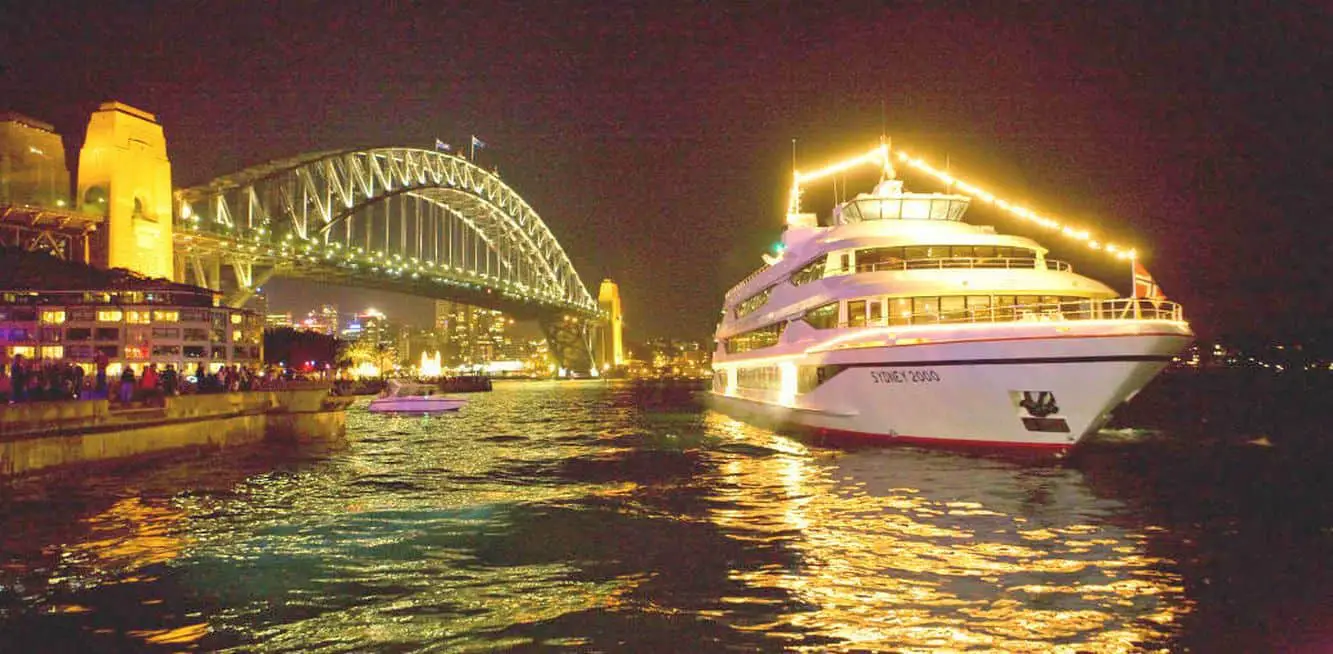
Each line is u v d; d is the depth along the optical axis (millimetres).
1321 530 14961
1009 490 18969
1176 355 21922
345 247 111375
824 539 14578
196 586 12227
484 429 45562
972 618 10359
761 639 9773
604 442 35406
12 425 20234
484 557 13773
